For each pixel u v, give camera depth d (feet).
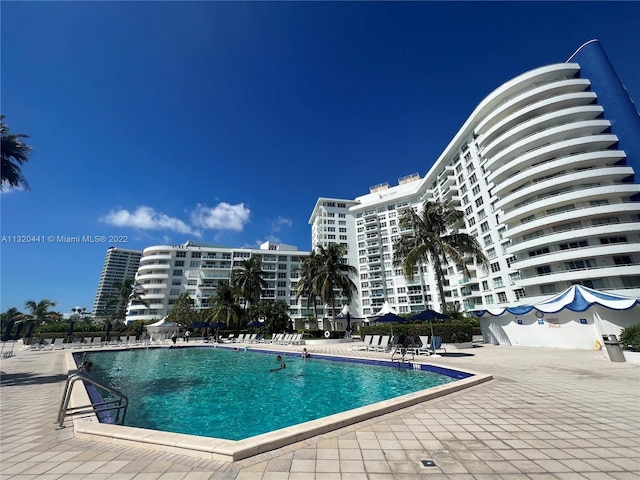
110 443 15.62
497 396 23.86
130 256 414.41
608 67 116.06
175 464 12.88
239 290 147.13
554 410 19.93
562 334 64.08
